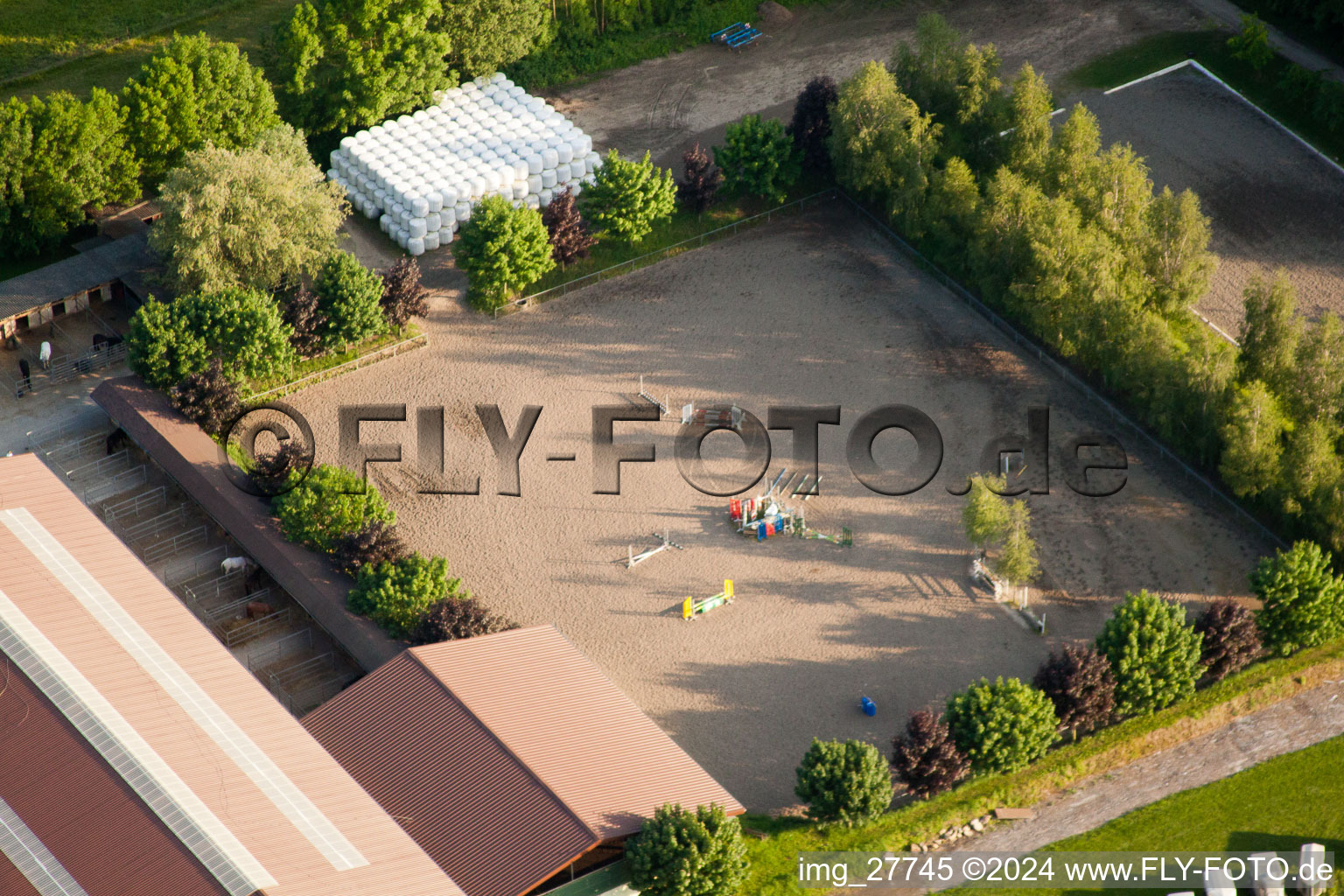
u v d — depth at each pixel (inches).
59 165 4778.5
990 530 3863.2
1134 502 4160.9
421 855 2810.0
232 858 2674.7
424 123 5211.6
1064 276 4421.8
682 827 2989.7
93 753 2839.6
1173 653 3531.0
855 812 3265.3
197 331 4296.3
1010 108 4953.3
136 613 3152.1
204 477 4015.8
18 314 4515.3
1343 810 3393.2
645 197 4889.3
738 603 3895.2
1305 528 3983.8
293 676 3690.9
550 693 3304.6
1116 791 3454.7
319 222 4574.3
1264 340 4141.2
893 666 3727.9
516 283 4726.9
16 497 3358.8
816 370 4579.2
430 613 3540.8
